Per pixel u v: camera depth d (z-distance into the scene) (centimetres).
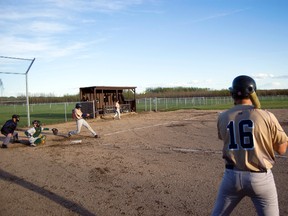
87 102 2333
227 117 268
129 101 2852
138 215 455
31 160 852
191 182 605
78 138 1255
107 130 1525
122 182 621
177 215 450
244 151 252
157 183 606
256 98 267
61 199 533
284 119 1759
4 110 4288
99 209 482
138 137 1246
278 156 800
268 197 253
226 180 263
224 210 270
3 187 612
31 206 505
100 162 800
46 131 1514
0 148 1063
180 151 922
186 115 2394
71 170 726
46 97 5856
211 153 878
